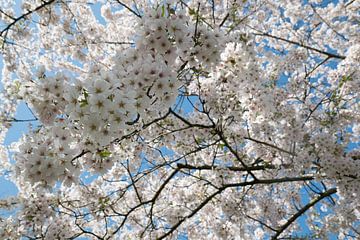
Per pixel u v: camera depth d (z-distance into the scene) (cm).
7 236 467
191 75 408
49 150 268
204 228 678
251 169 540
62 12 630
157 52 296
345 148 421
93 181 613
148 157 638
